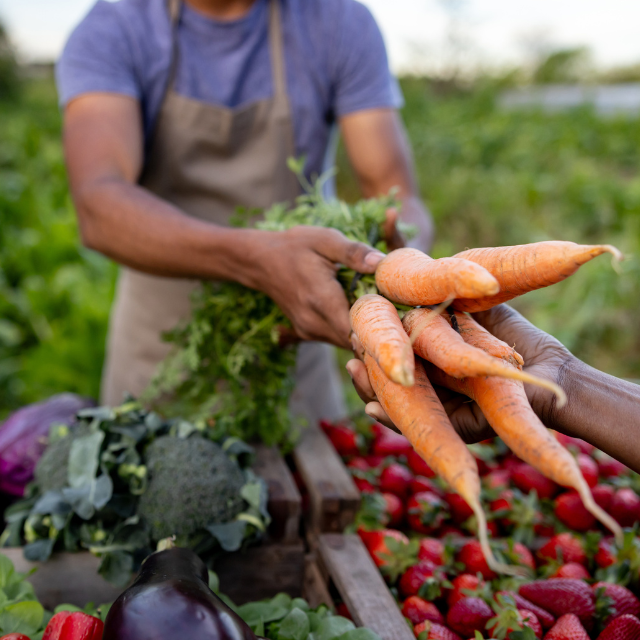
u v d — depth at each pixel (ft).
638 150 38.11
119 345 7.37
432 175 28.19
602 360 14.73
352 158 6.91
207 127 6.25
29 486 4.60
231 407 5.11
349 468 5.49
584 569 4.40
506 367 2.56
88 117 5.63
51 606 4.08
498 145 36.01
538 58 89.40
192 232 4.58
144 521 4.09
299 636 3.46
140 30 5.91
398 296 3.26
